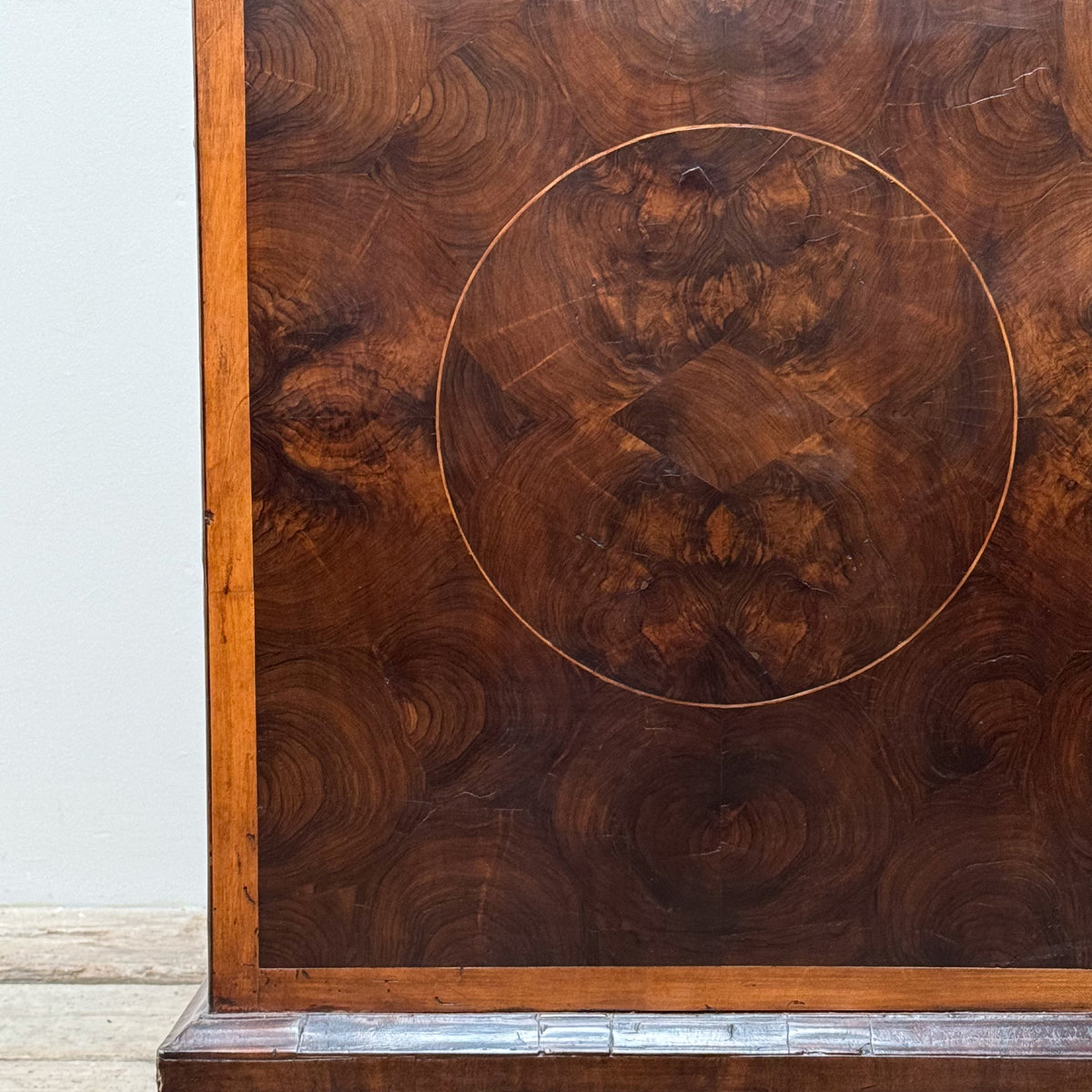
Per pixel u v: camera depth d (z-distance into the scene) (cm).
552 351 102
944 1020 104
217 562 103
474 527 103
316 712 104
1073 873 104
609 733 105
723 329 102
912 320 102
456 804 105
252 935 105
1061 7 100
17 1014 120
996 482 103
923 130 101
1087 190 101
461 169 101
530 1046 102
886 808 104
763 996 105
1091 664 104
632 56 100
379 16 100
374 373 102
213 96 100
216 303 101
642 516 103
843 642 104
